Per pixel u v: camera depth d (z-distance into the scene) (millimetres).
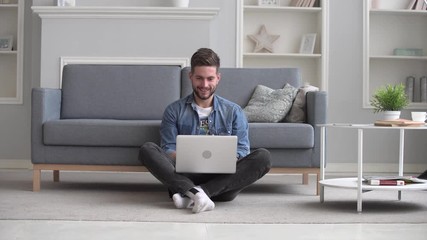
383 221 3049
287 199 3875
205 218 3072
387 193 4234
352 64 6242
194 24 5898
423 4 6367
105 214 3170
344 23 6230
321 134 3904
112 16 5863
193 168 3357
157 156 3414
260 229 2797
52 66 5867
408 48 6488
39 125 4211
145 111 4680
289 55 6195
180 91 4773
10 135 6305
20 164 6293
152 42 5883
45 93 4250
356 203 3717
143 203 3604
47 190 4262
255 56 6375
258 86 4664
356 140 6230
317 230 2791
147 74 4742
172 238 2555
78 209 3340
